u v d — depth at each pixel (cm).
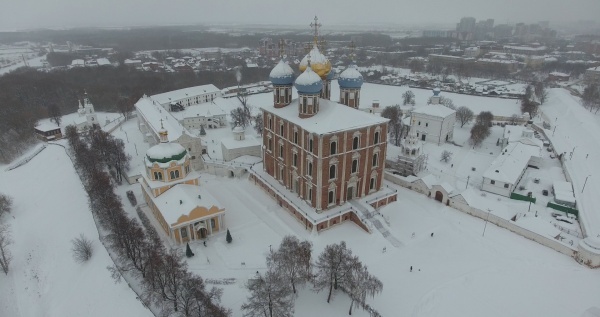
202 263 7006
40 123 16300
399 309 5862
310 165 7794
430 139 13575
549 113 18062
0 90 19275
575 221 8400
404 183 9769
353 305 5888
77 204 9519
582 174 10800
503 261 6938
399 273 6650
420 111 13638
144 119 13600
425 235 7738
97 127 14050
